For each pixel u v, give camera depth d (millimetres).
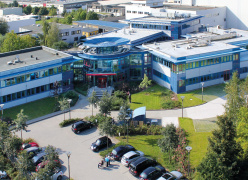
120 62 89000
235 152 43781
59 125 67000
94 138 61469
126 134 62500
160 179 45562
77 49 125750
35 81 79250
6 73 74500
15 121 58969
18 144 50750
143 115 65375
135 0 164125
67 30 141625
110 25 149625
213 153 42156
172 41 100062
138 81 92000
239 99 54094
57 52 91125
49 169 44156
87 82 91000
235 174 43844
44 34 127812
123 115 60469
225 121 43906
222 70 86500
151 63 92250
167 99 78375
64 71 84812
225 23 149000
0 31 152750
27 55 90562
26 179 45844
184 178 46562
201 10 136750
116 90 86125
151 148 56812
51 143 60031
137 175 49062
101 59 86625
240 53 94438
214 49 87375
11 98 75812
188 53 84188
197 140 57969
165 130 50594
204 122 65438
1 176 49750
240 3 142000
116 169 51156
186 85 82125
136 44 100875
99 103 65000
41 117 71500
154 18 120688
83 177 49312
